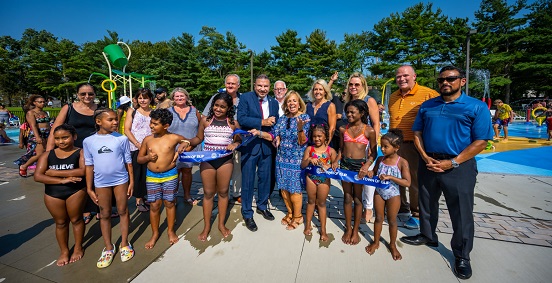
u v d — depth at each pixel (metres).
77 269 2.40
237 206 4.00
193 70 34.41
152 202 2.76
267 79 3.50
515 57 28.19
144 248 2.76
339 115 3.70
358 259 2.59
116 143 2.54
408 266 2.47
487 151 8.45
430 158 2.55
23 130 6.21
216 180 2.99
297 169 3.22
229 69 35.34
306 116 3.22
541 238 2.95
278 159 3.35
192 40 36.12
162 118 2.67
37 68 34.00
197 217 3.56
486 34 28.31
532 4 31.17
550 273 2.34
